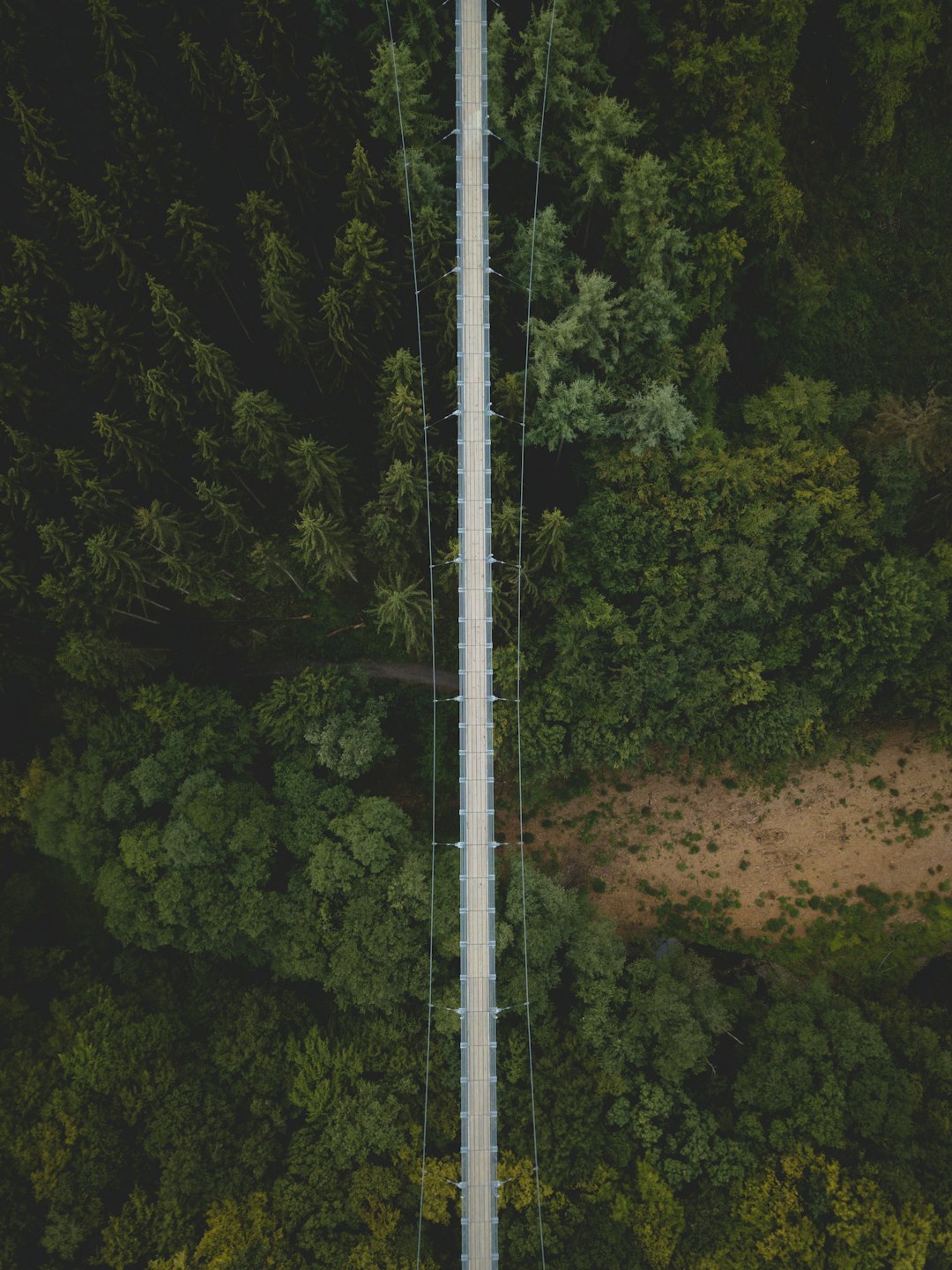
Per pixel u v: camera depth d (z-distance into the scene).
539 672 72.75
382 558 69.94
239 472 68.31
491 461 68.62
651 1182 63.72
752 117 65.00
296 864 71.50
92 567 63.72
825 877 79.06
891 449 66.62
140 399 65.12
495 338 69.88
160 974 71.06
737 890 79.38
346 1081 67.81
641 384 65.44
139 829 66.75
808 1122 64.12
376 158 65.06
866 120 73.50
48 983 72.06
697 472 65.69
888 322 77.94
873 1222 60.88
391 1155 66.69
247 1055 67.44
